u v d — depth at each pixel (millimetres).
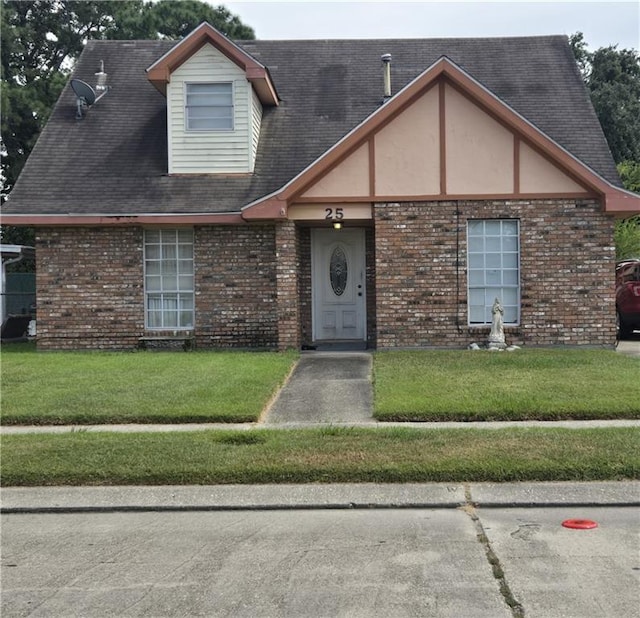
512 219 13156
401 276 13180
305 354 13359
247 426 8023
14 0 29578
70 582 4340
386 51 17344
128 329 14039
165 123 15680
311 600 4043
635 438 6988
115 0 31922
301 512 5605
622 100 33844
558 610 3877
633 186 25672
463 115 13031
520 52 17031
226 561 4625
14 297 19141
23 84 29422
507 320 13336
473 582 4234
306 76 16703
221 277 14000
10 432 7797
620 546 4773
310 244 14836
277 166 14539
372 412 8523
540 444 6820
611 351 12508
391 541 4922
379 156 13117
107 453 6762
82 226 13875
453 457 6461
